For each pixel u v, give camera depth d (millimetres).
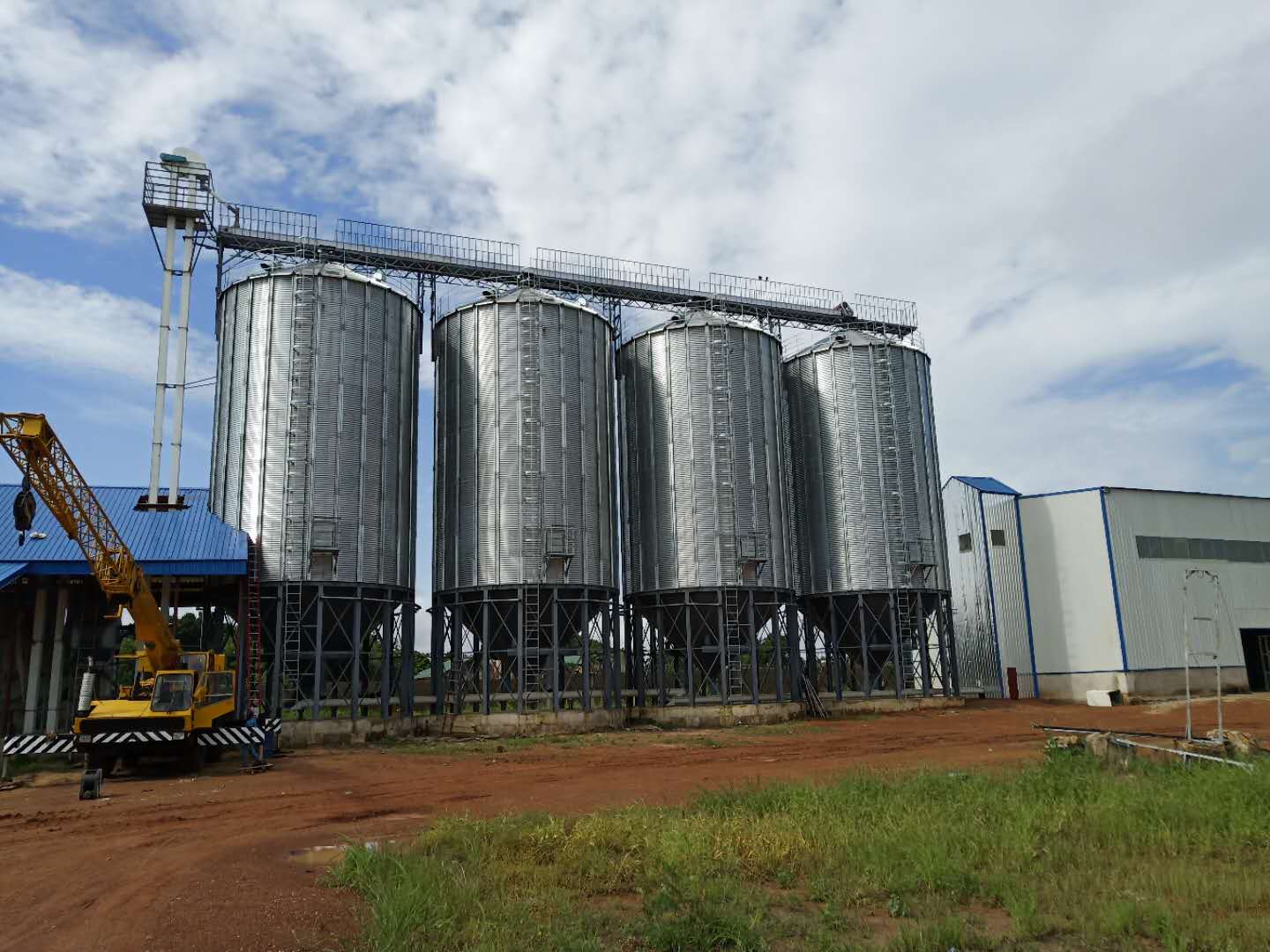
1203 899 11914
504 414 47750
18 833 20047
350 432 43750
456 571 47562
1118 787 18875
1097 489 61750
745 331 53938
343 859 15383
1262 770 19422
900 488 56906
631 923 11758
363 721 40250
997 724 44938
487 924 11344
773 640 51031
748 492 51469
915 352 60188
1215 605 63031
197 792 26109
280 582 40969
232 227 49188
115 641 40625
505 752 36219
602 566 48594
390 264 52969
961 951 10469
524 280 54531
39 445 25609
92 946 11586
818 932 11203
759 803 19312
